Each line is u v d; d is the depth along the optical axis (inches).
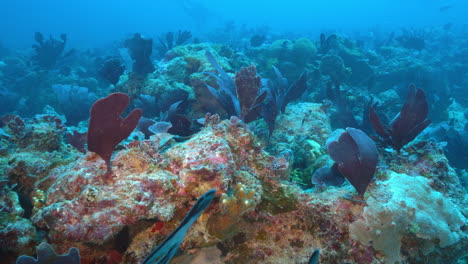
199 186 84.4
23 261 57.7
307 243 93.7
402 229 91.6
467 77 539.2
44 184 92.2
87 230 67.8
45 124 135.8
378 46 762.2
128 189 74.6
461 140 259.8
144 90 257.3
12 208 82.3
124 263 81.8
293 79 373.1
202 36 1253.7
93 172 78.7
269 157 112.7
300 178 153.0
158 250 41.6
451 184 117.8
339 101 230.4
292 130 201.6
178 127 162.2
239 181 96.1
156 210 75.4
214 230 80.0
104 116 71.8
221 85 165.2
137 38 263.9
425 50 735.7
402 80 440.8
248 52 448.5
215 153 88.0
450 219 98.3
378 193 100.6
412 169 120.2
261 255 90.7
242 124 117.8
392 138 129.0
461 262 131.4
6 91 415.5
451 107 487.2
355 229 91.1
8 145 129.4
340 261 91.6
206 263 89.0
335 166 118.6
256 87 147.5
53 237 71.8
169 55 319.6
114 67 275.1
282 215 96.6
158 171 83.6
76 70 561.9
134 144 92.3
